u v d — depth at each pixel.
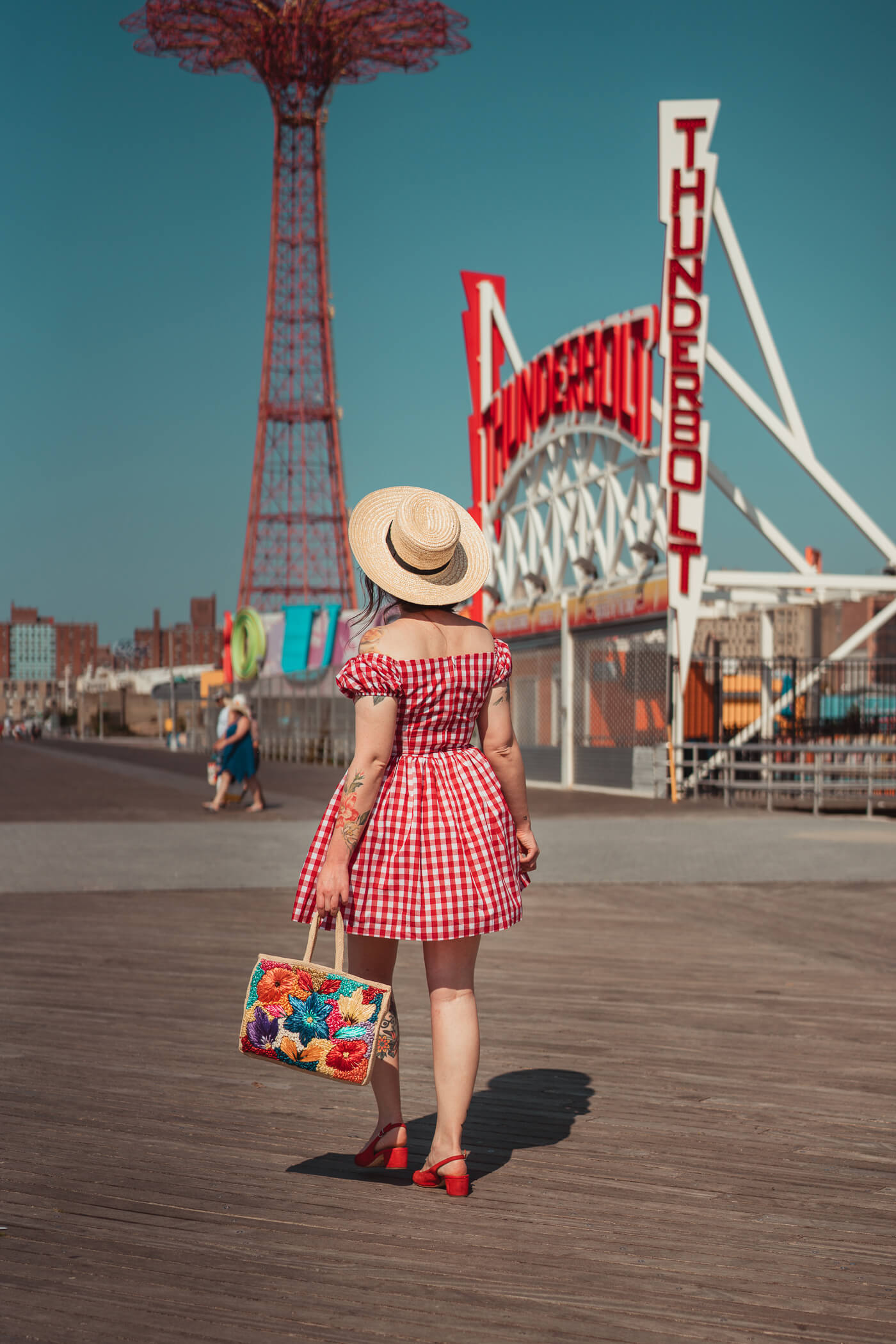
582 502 22.89
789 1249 3.17
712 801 19.80
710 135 18.83
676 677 19.30
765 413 20.34
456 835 3.51
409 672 3.48
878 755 19.70
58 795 22.48
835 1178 3.69
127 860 11.88
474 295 27.38
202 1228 3.27
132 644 164.62
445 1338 2.69
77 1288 2.91
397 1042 3.76
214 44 74.94
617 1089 4.61
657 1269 3.04
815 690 21.31
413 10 74.81
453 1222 3.33
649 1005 5.96
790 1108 4.37
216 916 8.61
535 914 8.70
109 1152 3.87
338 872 3.45
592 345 21.92
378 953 3.72
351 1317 2.78
